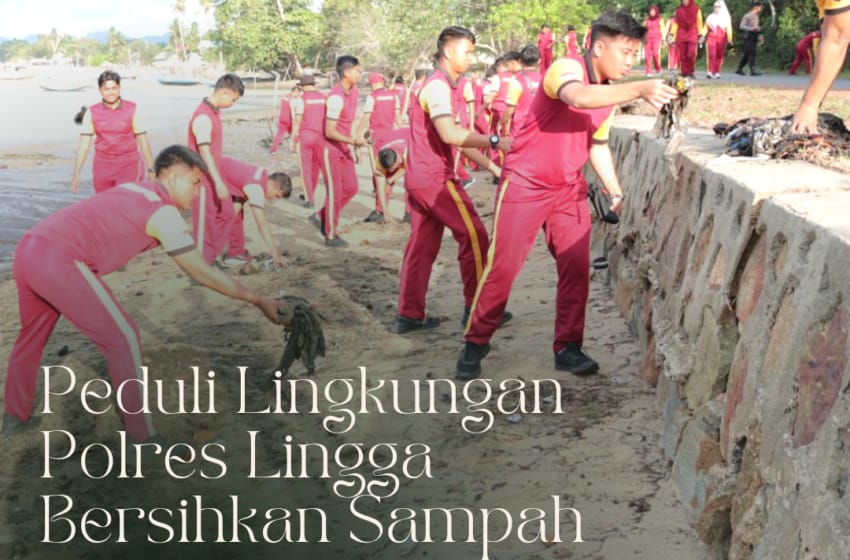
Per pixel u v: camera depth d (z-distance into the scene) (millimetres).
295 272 8375
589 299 6859
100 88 8164
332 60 63938
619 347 5703
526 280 7699
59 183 14711
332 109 9195
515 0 34594
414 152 6027
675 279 4621
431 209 6086
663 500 3730
